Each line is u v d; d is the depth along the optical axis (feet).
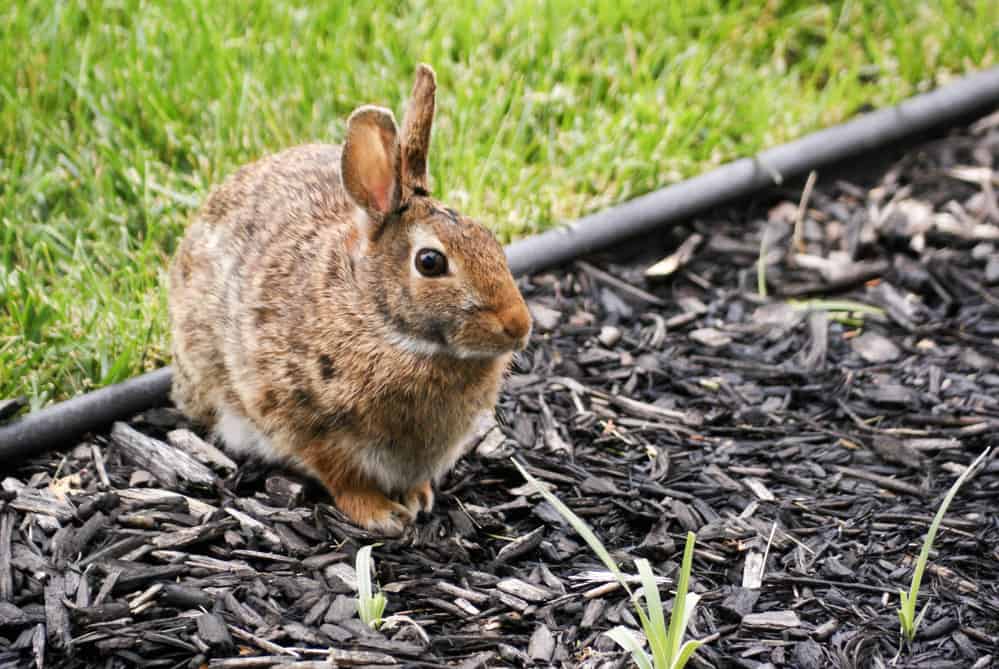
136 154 22.82
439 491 18.44
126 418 19.25
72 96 24.32
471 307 15.43
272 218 17.79
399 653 15.19
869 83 28.14
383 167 15.93
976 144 27.17
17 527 16.89
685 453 19.57
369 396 16.37
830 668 15.48
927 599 16.63
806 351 22.12
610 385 21.07
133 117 23.86
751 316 23.03
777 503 18.47
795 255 24.41
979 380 21.43
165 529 16.93
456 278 15.44
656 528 17.81
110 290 20.62
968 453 19.71
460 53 26.00
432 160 23.65
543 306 22.66
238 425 18.22
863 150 26.25
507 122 24.72
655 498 18.52
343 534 17.21
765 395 21.07
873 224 25.11
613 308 22.93
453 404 16.56
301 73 24.66
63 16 25.25
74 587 15.93
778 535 17.80
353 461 17.15
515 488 18.62
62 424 18.62
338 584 16.30
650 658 15.40
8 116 23.54
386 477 17.37
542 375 21.03
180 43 24.70
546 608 16.24
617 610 16.28
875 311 23.13
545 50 26.20
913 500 18.67
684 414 20.45
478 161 23.68
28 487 17.67
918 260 24.44
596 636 15.87
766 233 24.88
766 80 26.94
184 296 18.43
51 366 19.54
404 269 15.72
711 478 18.98
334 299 16.38
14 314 19.97
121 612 15.56
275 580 16.28
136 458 18.31
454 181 23.22
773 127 26.32
